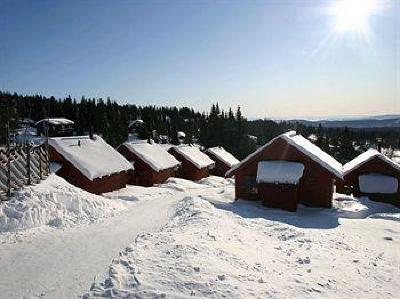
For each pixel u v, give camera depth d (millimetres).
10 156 21453
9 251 13617
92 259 12805
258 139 127938
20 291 10156
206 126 107000
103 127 101125
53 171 30734
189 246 12617
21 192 20188
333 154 107750
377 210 30219
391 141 141000
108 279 9609
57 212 19734
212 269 10695
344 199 33250
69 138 35625
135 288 9211
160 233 14664
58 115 107938
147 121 118000
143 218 21188
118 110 126062
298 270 12156
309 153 30312
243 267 11578
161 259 11250
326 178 29984
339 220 24484
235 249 13492
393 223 23266
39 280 10898
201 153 62500
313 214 27672
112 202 25062
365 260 14266
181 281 9734
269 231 18453
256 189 31922
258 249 14336
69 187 24484
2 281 10828
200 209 22078
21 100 96312
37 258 12883
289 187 28891
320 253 14586
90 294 8930
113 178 35875
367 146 133625
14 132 42844
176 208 24609
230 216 21297
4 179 20016
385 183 33656
